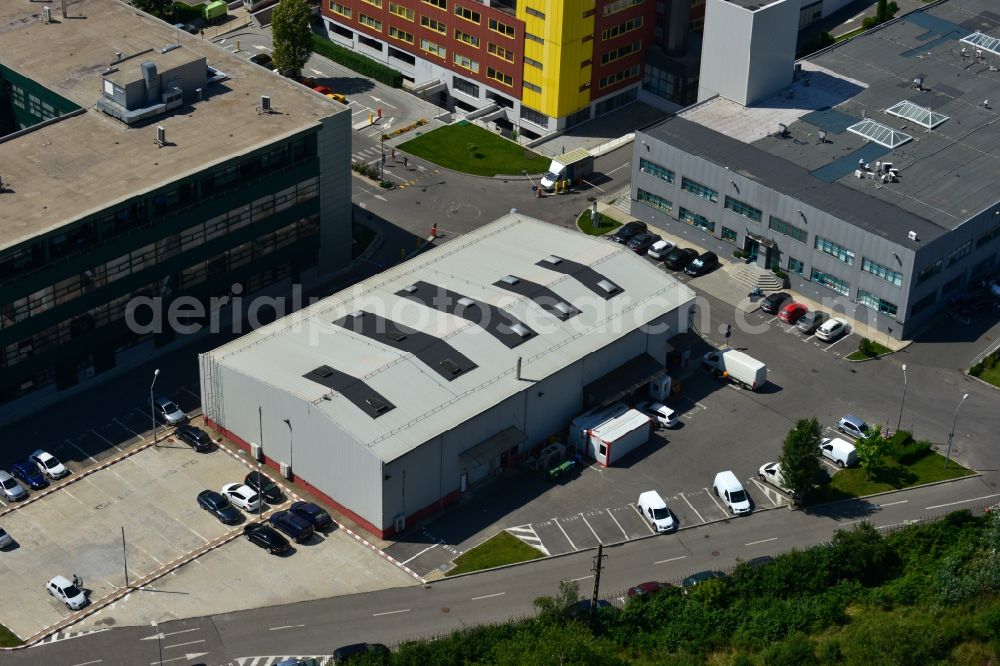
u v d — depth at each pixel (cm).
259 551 15838
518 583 15600
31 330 17125
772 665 14575
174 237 18138
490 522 16350
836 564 15812
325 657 14575
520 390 16762
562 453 17225
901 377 18700
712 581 15450
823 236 19512
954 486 17075
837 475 17188
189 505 16400
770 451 17462
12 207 17250
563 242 19288
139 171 18050
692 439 17625
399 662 14225
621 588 15600
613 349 17738
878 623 15025
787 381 18600
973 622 15312
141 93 19162
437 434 16000
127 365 18350
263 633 14862
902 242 18800
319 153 19312
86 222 17175
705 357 18675
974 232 19562
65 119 19038
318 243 19888
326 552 15875
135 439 17275
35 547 15775
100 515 16225
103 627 14875
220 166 18275
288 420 16438
